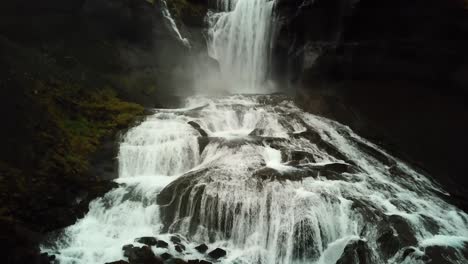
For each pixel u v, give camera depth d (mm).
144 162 13602
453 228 11727
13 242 9578
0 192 10406
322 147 14531
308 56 19438
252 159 12969
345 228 10984
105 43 18297
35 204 10805
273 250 10602
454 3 14633
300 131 15422
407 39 16234
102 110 15430
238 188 11477
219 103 17188
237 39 22875
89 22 18125
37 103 13695
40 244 10211
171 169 13531
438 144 15500
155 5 19578
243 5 23078
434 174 14898
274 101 17781
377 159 14773
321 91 18938
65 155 12828
